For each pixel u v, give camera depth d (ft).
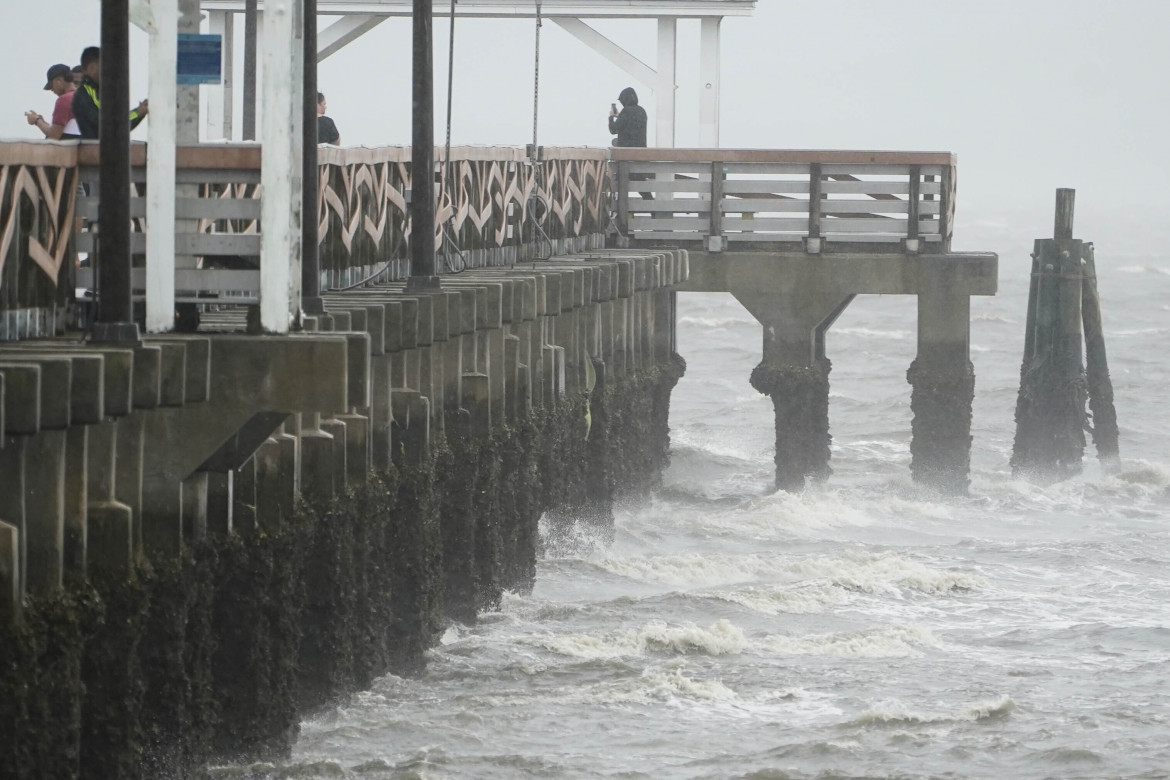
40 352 130.62
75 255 161.27
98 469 134.72
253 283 147.95
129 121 137.69
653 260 309.63
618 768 181.68
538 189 304.91
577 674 212.43
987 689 213.66
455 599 223.51
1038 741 194.49
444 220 252.83
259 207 149.18
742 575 273.75
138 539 139.13
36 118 200.13
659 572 270.05
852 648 230.89
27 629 121.70
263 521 159.12
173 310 147.23
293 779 164.96
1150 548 298.56
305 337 143.13
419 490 200.44
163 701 142.41
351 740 178.09
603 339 302.25
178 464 142.31
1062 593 268.21
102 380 127.44
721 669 218.59
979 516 326.44
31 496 125.59
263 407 142.41
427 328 197.67
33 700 122.01
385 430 189.88
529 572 250.37
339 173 214.07
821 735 194.80
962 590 267.59
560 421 267.80
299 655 174.70
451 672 205.87
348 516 176.76
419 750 178.91
